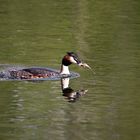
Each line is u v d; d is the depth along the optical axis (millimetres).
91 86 24766
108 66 27984
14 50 31047
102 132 19828
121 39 33938
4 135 19438
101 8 43000
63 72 26297
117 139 19188
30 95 23453
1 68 26812
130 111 21906
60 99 23141
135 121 20906
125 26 37500
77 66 28062
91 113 21672
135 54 30344
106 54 30469
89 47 32062
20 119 20891
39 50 31188
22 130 19891
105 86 24734
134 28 36938
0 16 39812
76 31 36125
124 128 20234
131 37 34438
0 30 35875
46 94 23594
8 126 20234
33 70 25859
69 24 37969
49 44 32719
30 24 37656
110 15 40750
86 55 30266
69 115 21391
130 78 25906
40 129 20016
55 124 20484
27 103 22578
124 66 27938
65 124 20531
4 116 21219
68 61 26219
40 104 22406
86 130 19938
